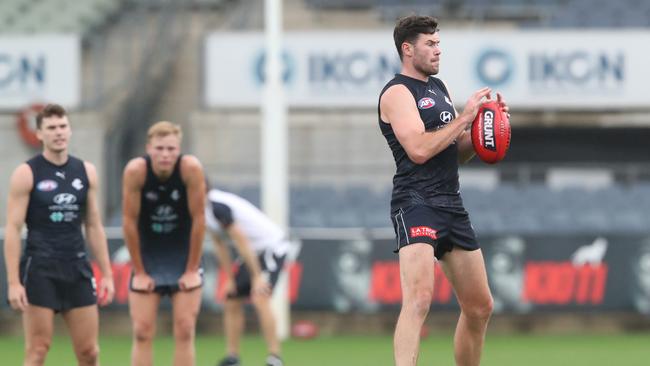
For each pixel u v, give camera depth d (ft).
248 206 114.62
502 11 220.02
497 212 195.52
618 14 218.18
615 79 196.24
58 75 196.95
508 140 75.87
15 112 196.65
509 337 163.94
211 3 222.07
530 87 195.31
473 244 75.72
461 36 194.70
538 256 165.27
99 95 209.15
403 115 74.54
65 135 82.17
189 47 218.18
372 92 194.39
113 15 224.33
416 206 74.38
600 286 165.27
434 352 139.54
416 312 72.95
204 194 88.63
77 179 83.15
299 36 194.08
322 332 168.45
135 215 88.22
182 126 211.41
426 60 76.07
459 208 75.56
